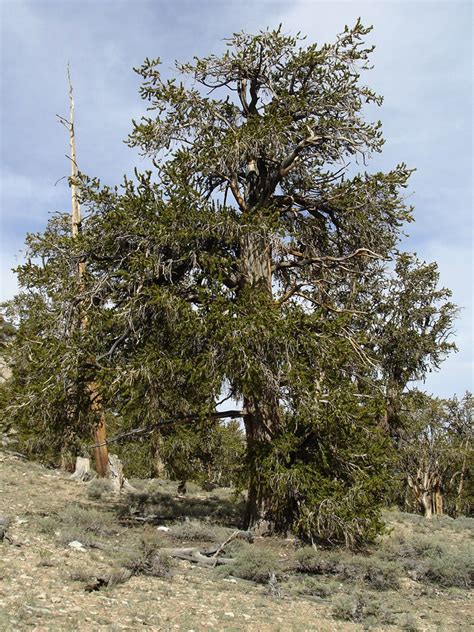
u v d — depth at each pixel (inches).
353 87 657.6
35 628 250.5
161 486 1069.1
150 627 285.4
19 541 412.2
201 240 591.8
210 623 310.0
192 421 612.4
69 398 604.4
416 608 415.5
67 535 452.4
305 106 637.3
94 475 948.0
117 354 593.9
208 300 544.7
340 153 657.0
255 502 605.3
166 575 400.2
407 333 964.6
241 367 515.5
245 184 695.1
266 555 466.3
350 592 429.1
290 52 664.4
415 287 962.1
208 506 812.6
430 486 1517.0
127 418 651.5
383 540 621.6
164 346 589.3
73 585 331.9
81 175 613.3
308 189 691.4
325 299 695.7
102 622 277.6
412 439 1371.8
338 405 530.9
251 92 700.0
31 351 616.1
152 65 657.6
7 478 772.6
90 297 604.7
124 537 518.3
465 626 378.0
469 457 1801.2
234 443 1011.3
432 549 562.9
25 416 610.2
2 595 288.5
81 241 618.8
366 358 624.4
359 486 537.0
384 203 636.7
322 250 719.7
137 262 566.3
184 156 606.9
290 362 536.7
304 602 395.9
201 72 668.7
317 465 567.2
